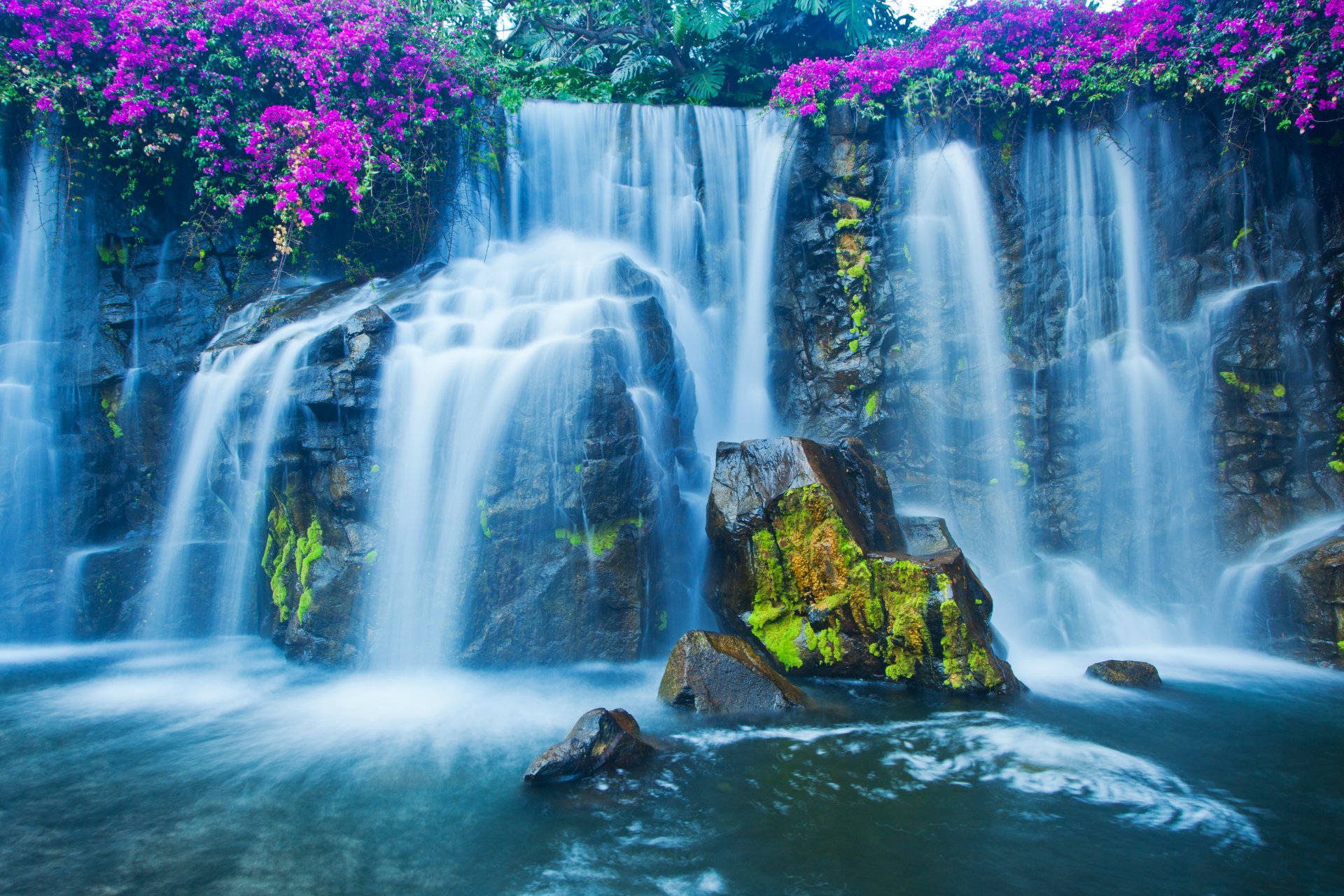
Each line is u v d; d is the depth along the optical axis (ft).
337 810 13.71
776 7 40.83
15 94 26.78
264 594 25.38
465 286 26.63
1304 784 14.62
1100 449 30.53
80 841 12.61
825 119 32.45
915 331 31.91
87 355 28.17
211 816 13.47
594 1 41.83
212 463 24.82
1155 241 31.24
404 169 30.14
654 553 23.39
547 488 22.11
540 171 34.30
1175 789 14.39
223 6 28.71
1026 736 16.90
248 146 28.40
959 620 19.49
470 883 11.45
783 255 33.35
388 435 22.21
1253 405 28.84
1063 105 31.94
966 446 31.17
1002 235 32.17
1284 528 27.43
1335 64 27.86
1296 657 23.66
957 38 32.14
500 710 18.78
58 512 26.94
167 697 19.97
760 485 22.17
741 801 13.88
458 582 21.81
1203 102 30.48
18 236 28.04
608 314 23.81
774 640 21.34
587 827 13.07
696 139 34.53
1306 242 29.76
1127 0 31.94
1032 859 11.95
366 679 21.22
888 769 15.17
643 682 20.75
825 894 11.07
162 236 29.86
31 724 17.95
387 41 30.42
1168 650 25.32
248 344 24.71
